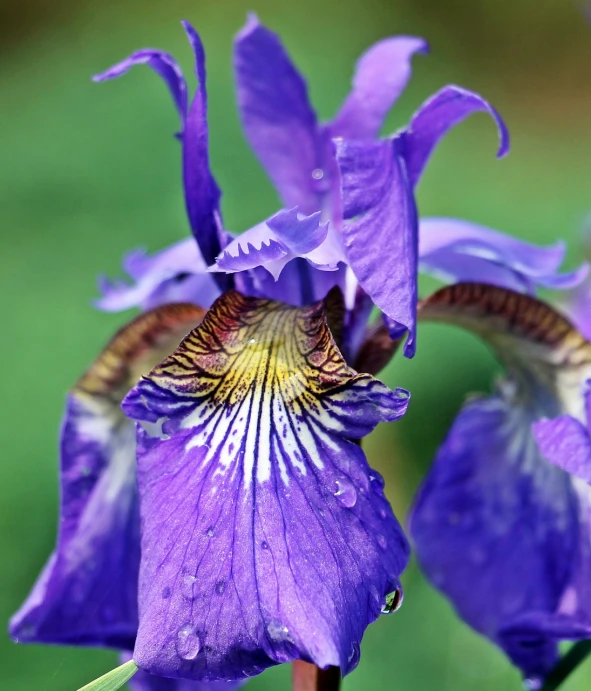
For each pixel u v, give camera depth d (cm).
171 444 18
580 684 25
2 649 30
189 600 17
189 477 18
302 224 18
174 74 19
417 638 30
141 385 18
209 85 40
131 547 20
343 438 18
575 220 35
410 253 18
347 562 17
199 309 20
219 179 38
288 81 21
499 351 21
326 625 17
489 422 22
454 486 22
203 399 18
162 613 17
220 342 18
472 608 21
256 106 21
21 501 32
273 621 17
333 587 17
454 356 34
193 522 17
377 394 18
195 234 19
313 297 19
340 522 17
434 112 19
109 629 20
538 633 20
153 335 21
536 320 20
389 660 30
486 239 21
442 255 21
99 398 21
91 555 20
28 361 35
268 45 21
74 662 30
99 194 40
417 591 30
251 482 17
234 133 39
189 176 19
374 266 18
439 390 34
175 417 18
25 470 32
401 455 35
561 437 19
